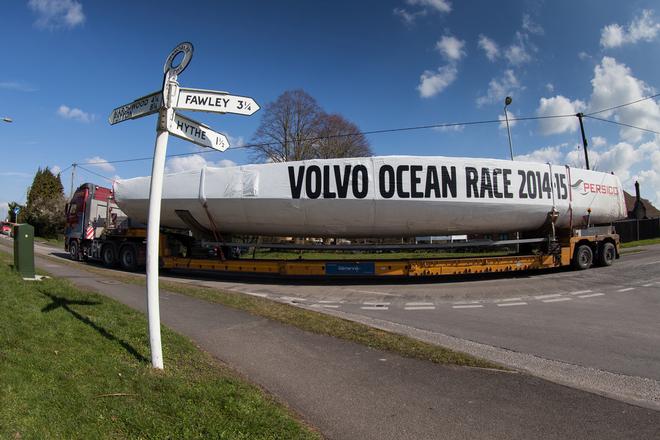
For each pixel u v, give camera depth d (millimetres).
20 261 10023
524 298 11094
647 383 5008
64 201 50656
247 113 4820
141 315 7164
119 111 5164
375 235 14398
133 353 4836
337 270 14219
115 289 10297
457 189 13273
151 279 4469
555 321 8406
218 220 14445
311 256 19516
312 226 13898
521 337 7184
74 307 6828
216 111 4684
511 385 4688
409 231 14039
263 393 4270
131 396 3639
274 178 13461
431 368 5219
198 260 15492
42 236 54000
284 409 3930
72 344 4754
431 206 13188
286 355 5617
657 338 7066
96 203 20062
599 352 6277
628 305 9875
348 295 12031
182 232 17203
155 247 4480
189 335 6387
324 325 7328
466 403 4203
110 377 3945
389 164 13094
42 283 9172
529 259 14734
